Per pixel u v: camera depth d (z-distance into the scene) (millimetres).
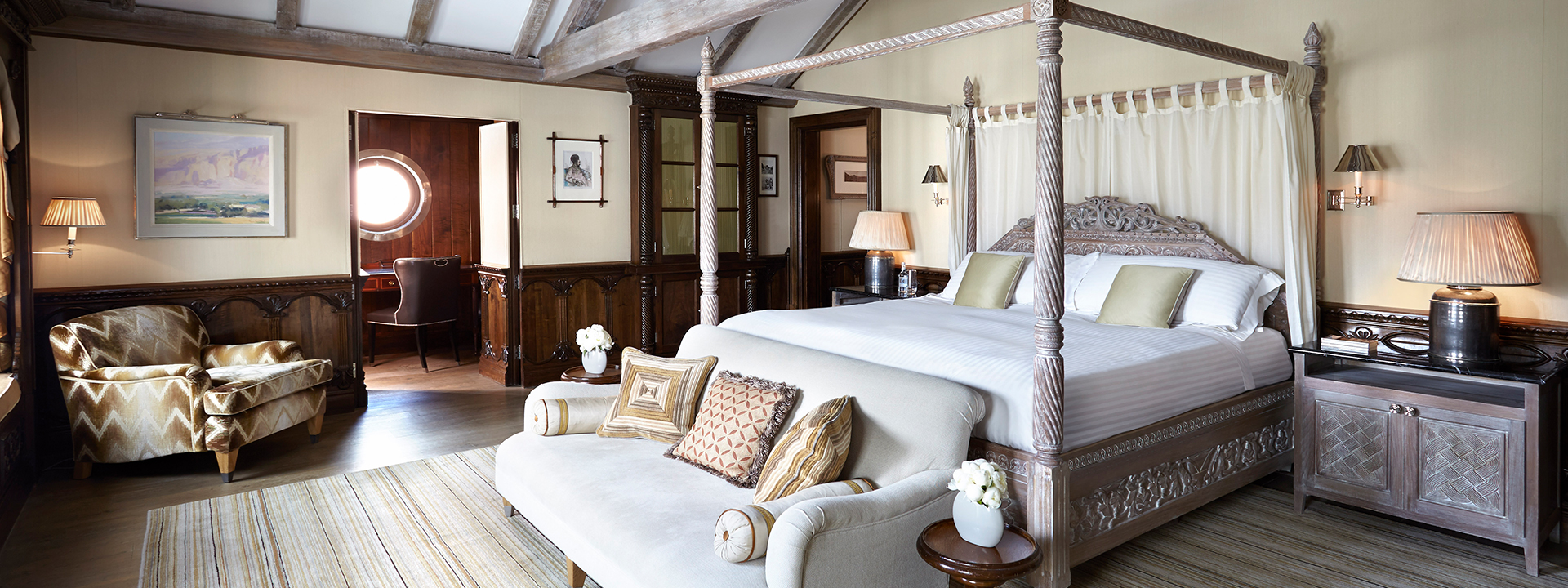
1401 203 4129
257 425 4402
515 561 3289
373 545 3438
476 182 8484
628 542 2582
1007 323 4230
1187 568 3193
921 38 3273
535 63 6262
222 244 5234
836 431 2811
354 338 5762
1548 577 3119
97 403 4207
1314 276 4262
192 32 4949
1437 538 3494
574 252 6707
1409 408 3430
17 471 3807
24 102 4219
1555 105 3637
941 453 2811
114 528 3613
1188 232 4691
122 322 4512
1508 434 3180
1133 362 3400
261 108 5293
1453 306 3447
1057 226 2785
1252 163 4492
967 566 2422
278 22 5133
